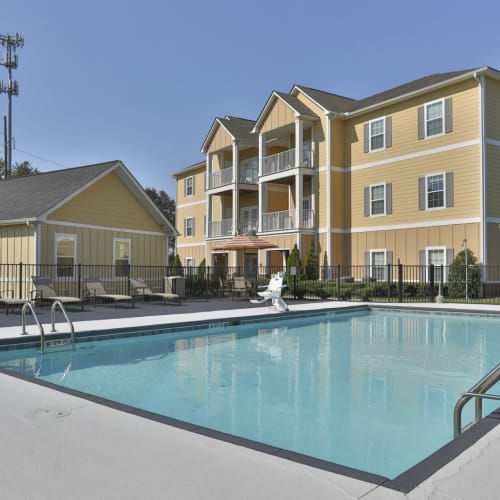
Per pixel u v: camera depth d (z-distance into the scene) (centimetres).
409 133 2102
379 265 2016
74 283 1634
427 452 427
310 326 1276
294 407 562
